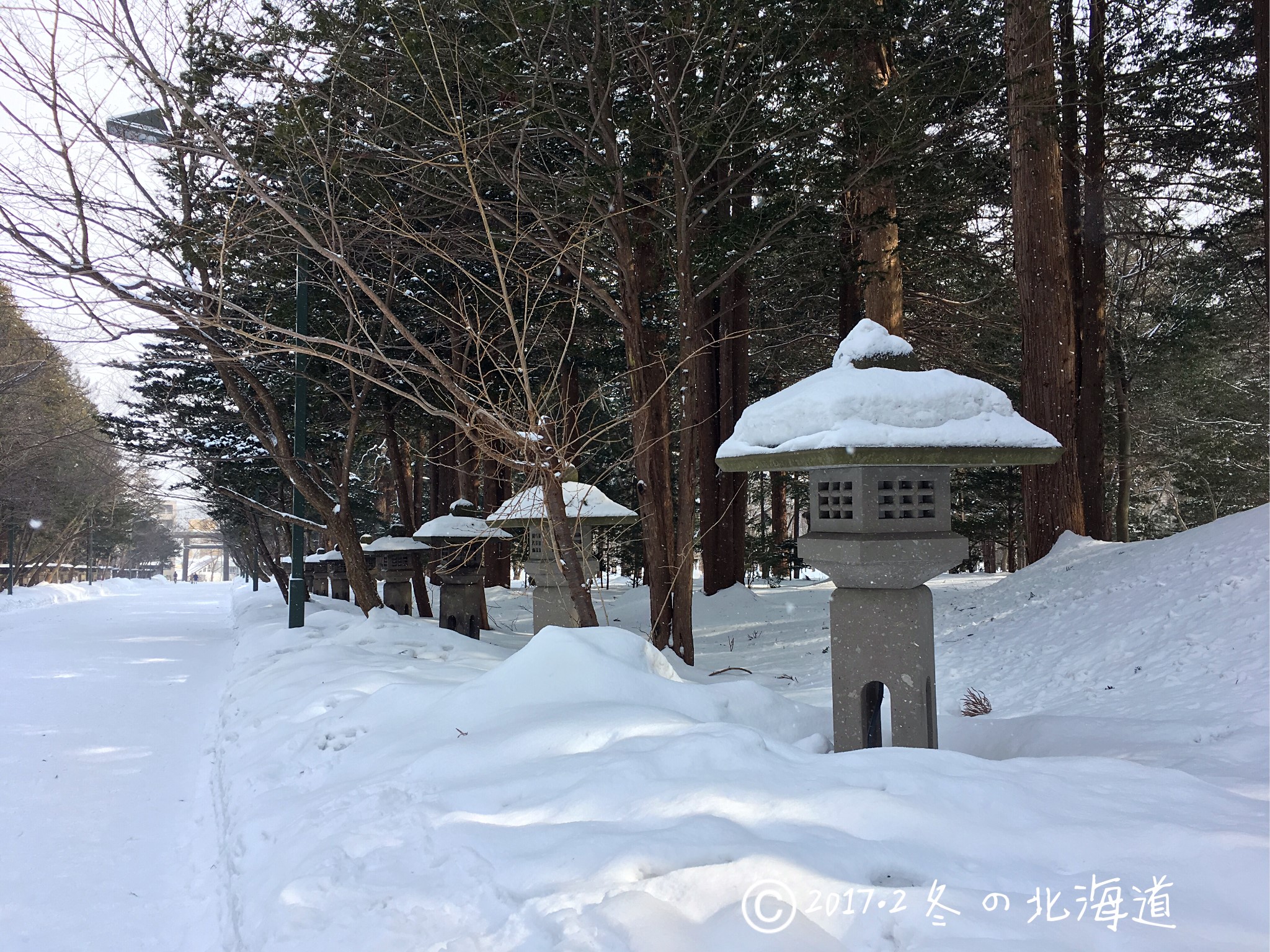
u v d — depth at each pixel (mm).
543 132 10656
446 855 3176
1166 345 22328
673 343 19438
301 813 4082
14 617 25391
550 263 11172
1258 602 7801
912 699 4391
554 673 5352
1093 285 17875
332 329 12898
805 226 11961
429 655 8836
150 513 54875
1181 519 30281
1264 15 11258
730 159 11711
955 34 12773
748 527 37719
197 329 7922
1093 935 2209
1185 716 5852
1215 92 17297
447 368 5938
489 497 17844
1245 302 21734
